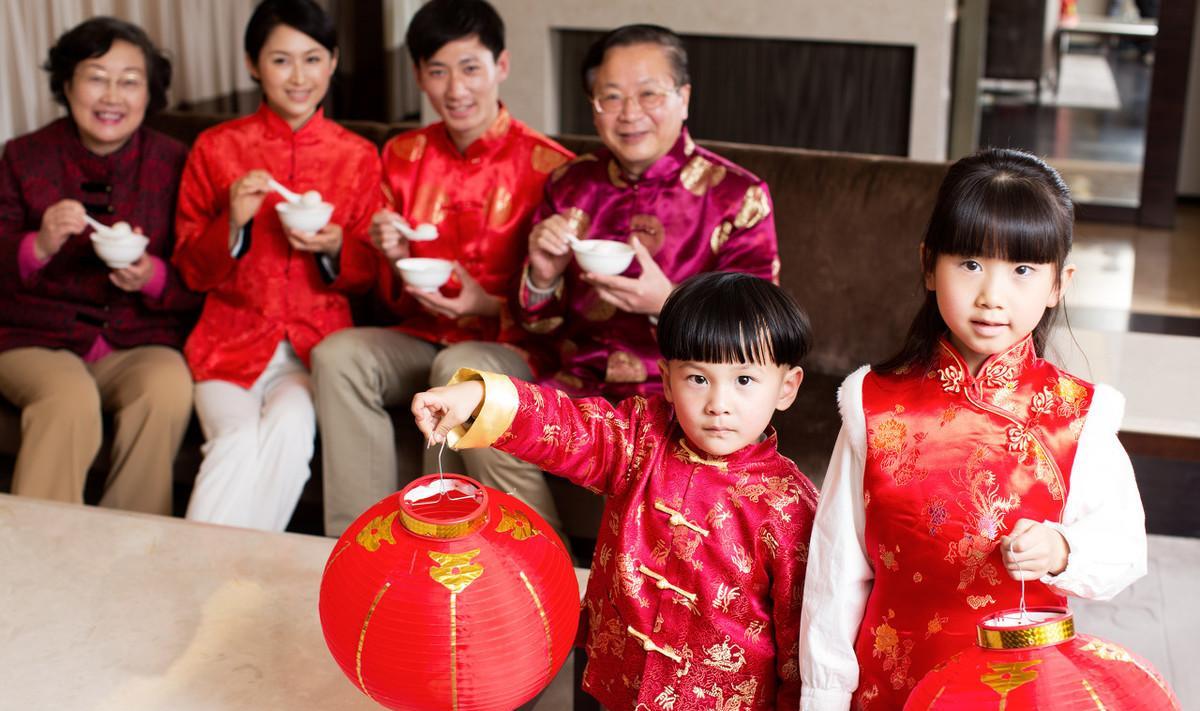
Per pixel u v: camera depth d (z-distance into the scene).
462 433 1.34
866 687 1.34
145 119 2.68
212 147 2.60
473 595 1.22
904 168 2.57
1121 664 1.08
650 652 1.39
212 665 1.51
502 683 1.25
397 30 5.11
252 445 2.40
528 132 2.57
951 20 4.22
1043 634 1.08
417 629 1.22
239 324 2.56
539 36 4.35
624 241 2.32
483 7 2.45
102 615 1.61
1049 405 1.29
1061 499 1.28
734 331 1.30
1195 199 5.76
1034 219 1.21
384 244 2.42
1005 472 1.28
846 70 4.18
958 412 1.31
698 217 2.31
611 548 1.42
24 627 1.58
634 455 1.42
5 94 3.40
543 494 2.28
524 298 2.33
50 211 2.41
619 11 4.27
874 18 4.07
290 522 2.71
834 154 2.65
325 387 2.36
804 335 1.35
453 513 1.32
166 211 2.65
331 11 5.00
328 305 2.60
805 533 1.37
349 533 1.30
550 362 2.47
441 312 2.43
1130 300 4.30
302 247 2.47
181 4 3.88
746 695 1.39
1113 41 6.76
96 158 2.60
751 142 4.34
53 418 2.40
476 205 2.55
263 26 2.52
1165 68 5.11
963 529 1.28
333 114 5.02
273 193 2.57
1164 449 2.11
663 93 2.20
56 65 2.52
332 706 1.44
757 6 4.16
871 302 2.56
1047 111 6.50
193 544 1.78
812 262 2.59
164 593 1.66
